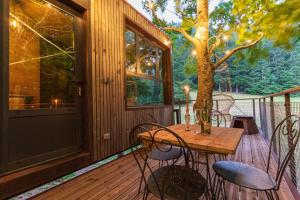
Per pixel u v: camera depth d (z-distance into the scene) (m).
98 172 2.28
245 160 2.56
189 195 1.10
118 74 3.20
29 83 1.99
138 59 4.10
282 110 2.21
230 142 1.37
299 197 1.59
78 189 1.85
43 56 2.16
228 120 4.92
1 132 1.64
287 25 3.24
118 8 3.26
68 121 2.35
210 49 3.73
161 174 1.35
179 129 1.94
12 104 1.78
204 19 3.28
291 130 1.59
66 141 2.31
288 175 2.04
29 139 1.89
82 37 2.57
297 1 3.10
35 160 1.94
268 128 3.66
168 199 1.08
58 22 2.30
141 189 1.83
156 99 5.02
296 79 13.68
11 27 1.84
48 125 2.09
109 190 1.83
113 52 3.09
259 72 14.67
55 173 2.04
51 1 2.16
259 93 14.52
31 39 2.05
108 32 2.99
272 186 1.14
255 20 3.64
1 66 1.66
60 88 2.29
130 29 3.81
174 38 5.91
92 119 2.59
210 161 2.56
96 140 2.66
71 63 2.44
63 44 2.36
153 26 4.61
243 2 3.73
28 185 1.77
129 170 2.34
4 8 1.68
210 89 3.27
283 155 2.33
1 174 1.63
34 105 2.00
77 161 2.32
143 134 1.67
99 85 2.76
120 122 3.20
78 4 2.42
